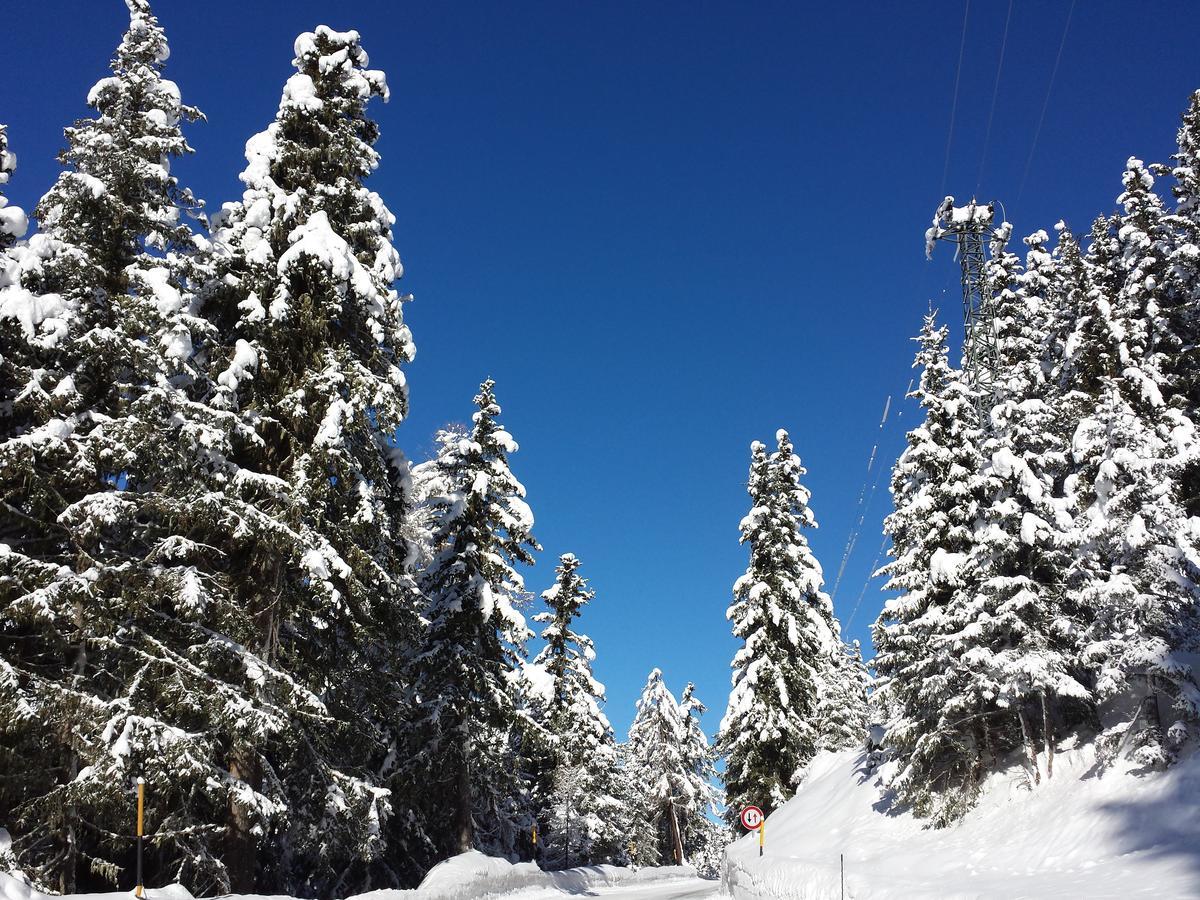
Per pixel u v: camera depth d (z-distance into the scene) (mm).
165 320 16578
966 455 25984
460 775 27578
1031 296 32156
